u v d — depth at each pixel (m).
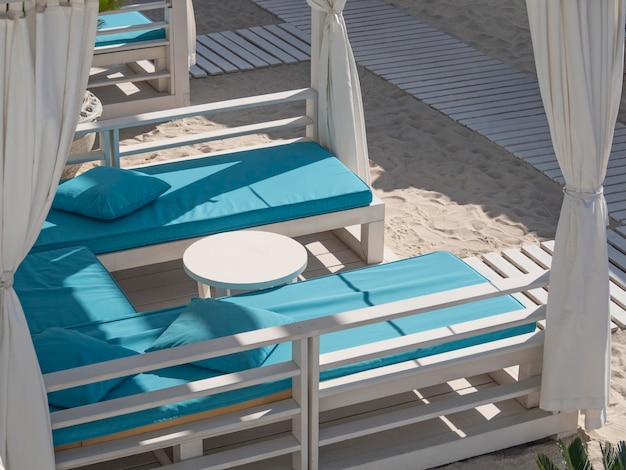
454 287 5.43
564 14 4.29
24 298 5.21
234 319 4.69
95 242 5.83
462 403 4.84
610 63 4.43
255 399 4.50
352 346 4.84
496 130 8.80
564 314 4.79
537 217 7.46
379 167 8.21
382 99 9.54
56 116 3.72
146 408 4.22
